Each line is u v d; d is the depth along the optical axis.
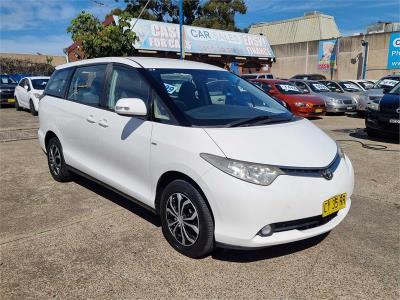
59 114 5.05
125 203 4.63
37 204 4.61
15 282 3.00
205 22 36.34
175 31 23.83
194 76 4.11
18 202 4.68
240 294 2.86
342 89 15.38
